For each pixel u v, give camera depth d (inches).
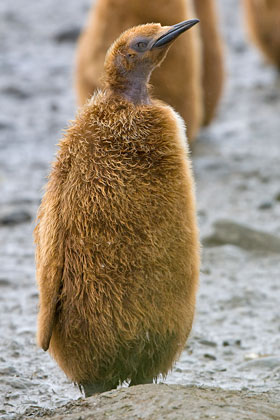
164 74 1099.9
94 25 1146.7
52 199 573.3
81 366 583.5
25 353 722.8
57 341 586.6
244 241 1028.5
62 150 586.9
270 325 808.9
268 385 666.8
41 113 1640.0
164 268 564.1
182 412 503.2
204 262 975.6
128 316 564.7
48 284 561.0
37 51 2057.1
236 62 2055.9
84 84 1164.5
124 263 561.6
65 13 2404.0
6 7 2459.4
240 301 865.5
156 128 581.0
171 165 574.6
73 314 569.3
